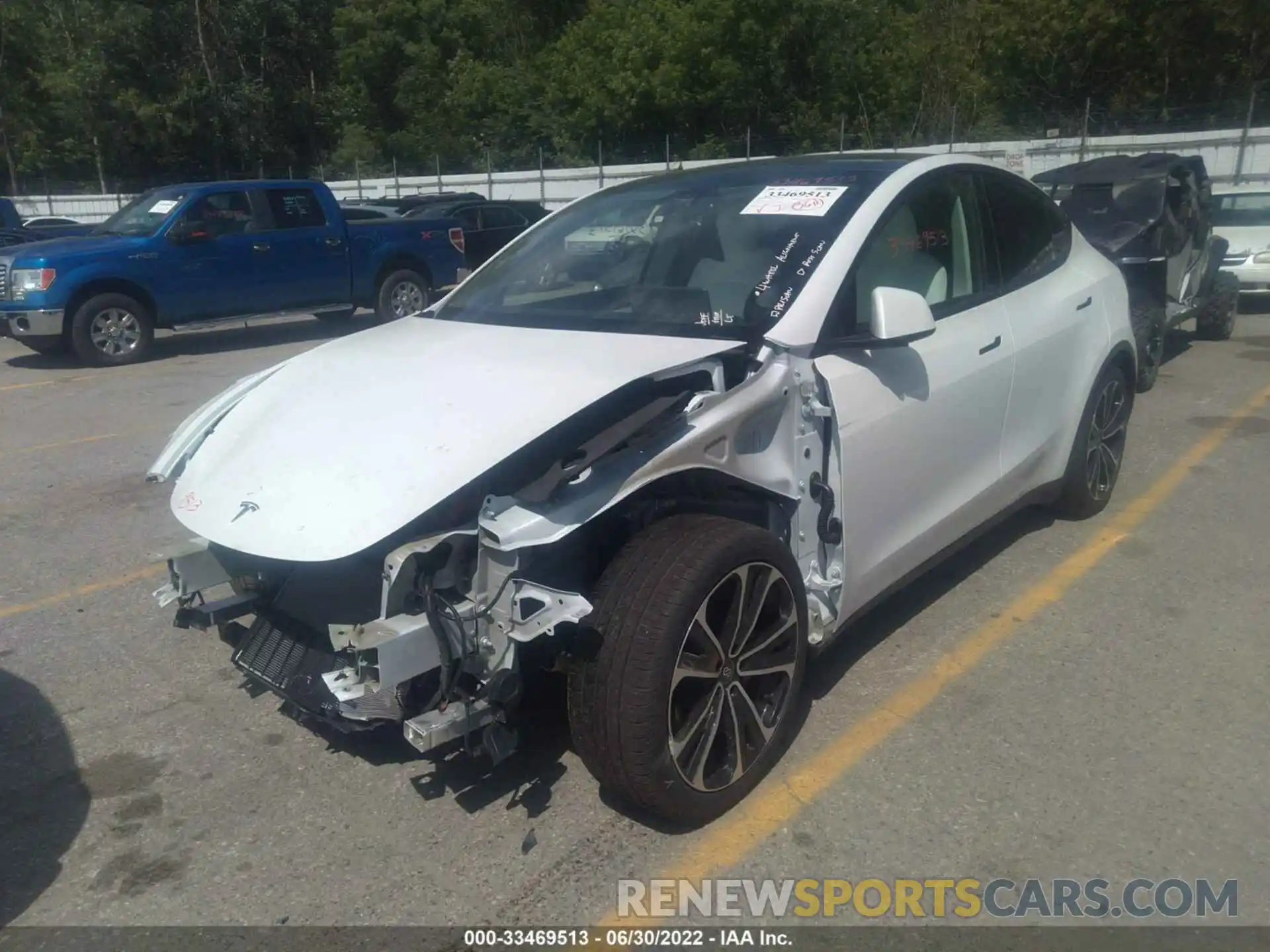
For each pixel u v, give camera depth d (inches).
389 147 2054.6
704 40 1501.0
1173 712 147.2
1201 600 182.4
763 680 130.7
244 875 119.9
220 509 121.0
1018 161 1042.7
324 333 569.3
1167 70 1374.3
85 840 127.3
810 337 134.0
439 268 579.8
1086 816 125.2
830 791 131.0
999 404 170.2
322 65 1958.7
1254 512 225.5
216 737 149.1
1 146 2004.2
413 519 108.5
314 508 114.2
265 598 131.0
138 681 166.6
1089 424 204.5
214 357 486.3
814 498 136.9
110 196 1504.7
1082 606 181.0
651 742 113.8
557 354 133.9
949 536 165.5
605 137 1614.2
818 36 1475.1
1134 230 335.9
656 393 126.3
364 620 117.1
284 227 510.9
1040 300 184.4
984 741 140.9
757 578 124.4
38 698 161.9
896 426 144.6
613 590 115.6
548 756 139.7
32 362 484.1
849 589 142.9
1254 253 516.1
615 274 158.7
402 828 127.1
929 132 1454.2
